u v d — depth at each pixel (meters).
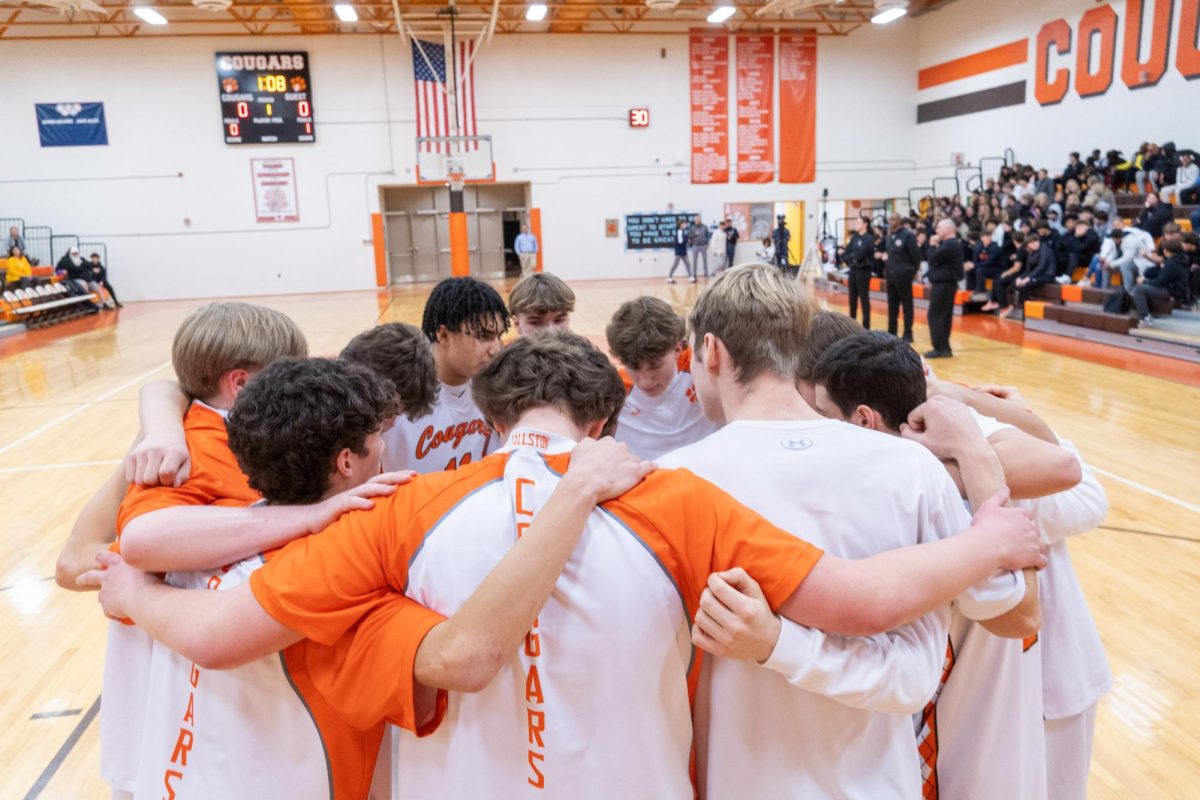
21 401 6.68
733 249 15.41
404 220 16.56
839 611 0.77
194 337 1.19
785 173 16.28
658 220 16.14
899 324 9.80
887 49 16.14
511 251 16.89
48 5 12.45
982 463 0.99
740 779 0.89
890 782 0.89
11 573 3.30
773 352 0.96
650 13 15.27
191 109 14.51
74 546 1.09
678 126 15.89
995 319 10.01
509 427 0.99
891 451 0.91
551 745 0.83
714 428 2.15
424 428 1.78
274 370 0.95
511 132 15.49
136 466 1.03
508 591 0.77
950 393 1.28
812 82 16.05
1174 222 8.05
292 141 14.88
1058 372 6.60
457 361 1.78
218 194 14.84
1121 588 2.87
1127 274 8.16
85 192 14.48
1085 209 10.15
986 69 14.27
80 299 12.70
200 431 1.13
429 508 0.86
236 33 14.36
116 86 14.25
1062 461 1.04
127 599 0.92
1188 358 6.85
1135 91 11.33
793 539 0.82
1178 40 10.59
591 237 16.08
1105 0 11.66
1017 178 12.40
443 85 15.02
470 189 16.52
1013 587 0.86
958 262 7.23
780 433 0.93
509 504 0.87
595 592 0.83
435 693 0.86
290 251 15.23
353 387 0.94
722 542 0.83
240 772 0.89
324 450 0.92
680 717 0.89
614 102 15.67
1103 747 1.99
